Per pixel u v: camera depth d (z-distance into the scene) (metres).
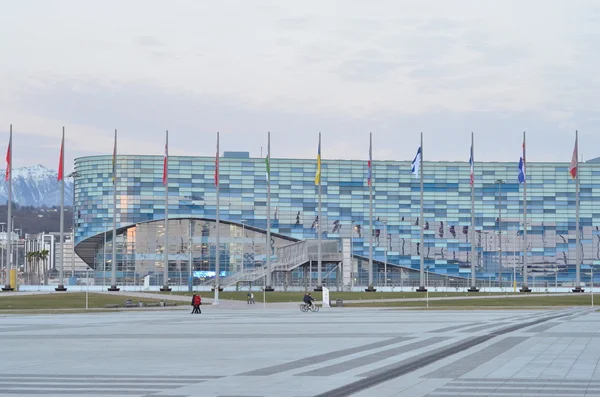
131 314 85.94
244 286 188.88
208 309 99.50
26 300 116.25
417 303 112.62
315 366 31.77
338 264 176.62
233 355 37.12
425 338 46.53
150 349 40.69
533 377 28.53
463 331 53.06
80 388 25.94
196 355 37.22
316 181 155.50
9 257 150.00
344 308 100.62
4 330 57.12
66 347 42.16
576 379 27.95
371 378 27.78
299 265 173.75
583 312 86.06
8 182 148.12
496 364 32.78
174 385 26.44
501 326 58.72
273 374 29.19
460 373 29.73
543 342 43.91
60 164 149.25
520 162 154.12
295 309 99.06
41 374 29.88
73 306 104.00
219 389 25.34
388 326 60.00
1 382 27.56
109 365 32.97
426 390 25.39
